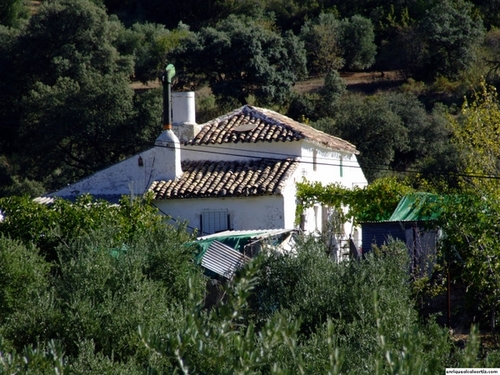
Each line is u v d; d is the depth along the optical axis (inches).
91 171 5974.4
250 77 6953.7
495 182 3038.9
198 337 1165.1
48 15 7042.3
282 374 1106.7
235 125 3700.8
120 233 2539.4
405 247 2397.9
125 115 5999.0
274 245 2571.4
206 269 2384.4
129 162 3582.7
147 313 1722.4
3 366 1198.9
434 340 1536.7
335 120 6210.6
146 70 7864.2
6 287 1989.4
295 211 3415.4
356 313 1830.7
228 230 3302.2
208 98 6766.7
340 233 3245.6
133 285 1833.2
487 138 3198.8
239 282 1162.6
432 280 2561.5
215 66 7042.3
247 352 1103.6
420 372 1130.7
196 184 3415.4
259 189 3277.6
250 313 1930.4
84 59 6860.2
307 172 3582.7
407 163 6136.8
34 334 1704.0
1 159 6491.1
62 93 5984.3
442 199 2536.9
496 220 2306.8
